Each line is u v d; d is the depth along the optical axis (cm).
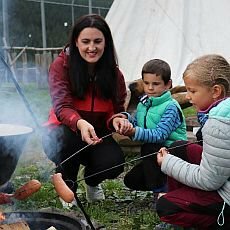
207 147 225
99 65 310
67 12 1652
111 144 321
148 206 346
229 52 704
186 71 245
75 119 291
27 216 254
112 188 386
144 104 314
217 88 238
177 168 240
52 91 309
